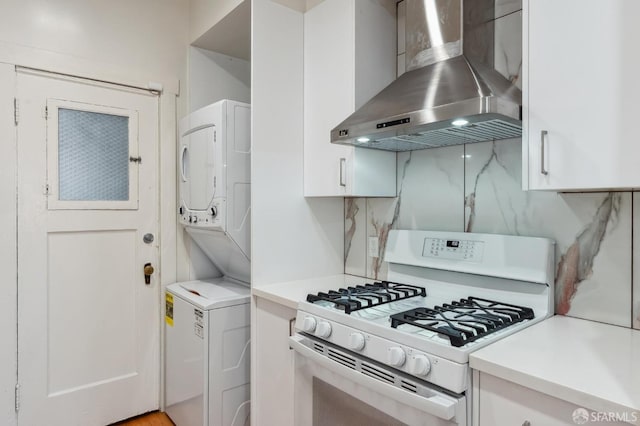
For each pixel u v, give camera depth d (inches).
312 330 56.8
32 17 80.5
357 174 70.8
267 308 72.2
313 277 83.2
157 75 96.8
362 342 48.8
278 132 77.3
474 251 61.9
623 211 49.6
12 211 79.0
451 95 49.4
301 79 80.7
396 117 52.5
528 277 54.9
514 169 60.2
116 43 91.0
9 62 78.0
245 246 82.4
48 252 83.7
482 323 46.8
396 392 42.9
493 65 62.9
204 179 84.1
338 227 87.8
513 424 36.9
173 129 99.4
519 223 59.6
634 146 37.3
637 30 37.2
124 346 93.9
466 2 58.4
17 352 80.0
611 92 38.8
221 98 107.2
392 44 77.4
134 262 95.0
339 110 72.6
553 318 53.4
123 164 93.0
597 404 31.1
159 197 97.8
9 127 78.4
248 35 95.4
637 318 48.4
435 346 41.4
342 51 72.1
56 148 84.0
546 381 34.0
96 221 89.4
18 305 80.0
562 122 42.3
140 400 96.1
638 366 36.9
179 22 100.5
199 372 78.9
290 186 79.3
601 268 51.3
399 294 64.3
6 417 78.7
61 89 84.4
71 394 86.6
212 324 78.2
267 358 72.2
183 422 85.7
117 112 91.6
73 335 87.0
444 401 38.6
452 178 68.7
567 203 54.4
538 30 44.3
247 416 83.0
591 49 40.1
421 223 73.5
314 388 57.8
